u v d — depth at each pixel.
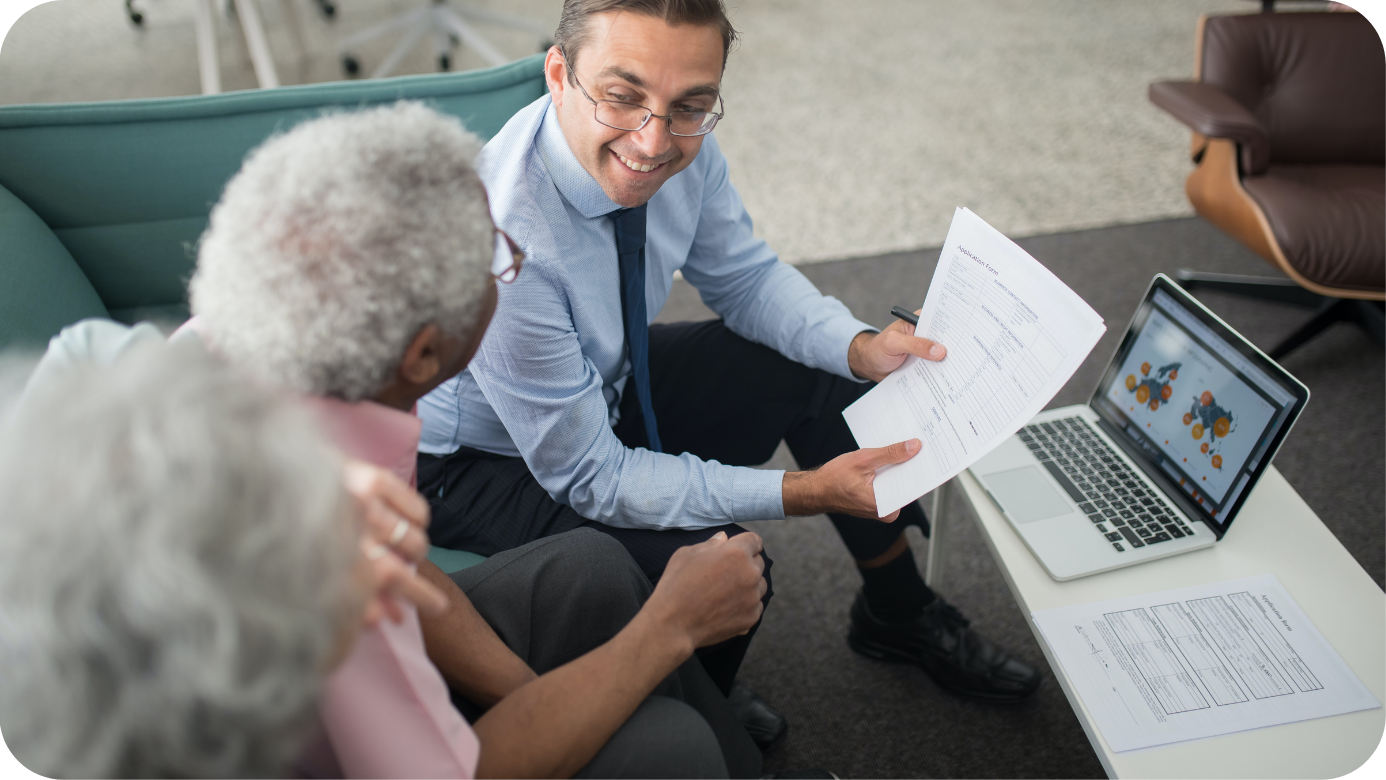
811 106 3.12
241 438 0.43
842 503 1.00
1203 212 2.05
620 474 1.03
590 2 0.86
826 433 1.27
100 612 0.40
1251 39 2.05
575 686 0.71
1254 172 1.89
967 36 3.63
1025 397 0.85
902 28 3.72
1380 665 0.89
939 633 1.35
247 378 0.48
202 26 2.70
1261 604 0.95
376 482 0.55
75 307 1.15
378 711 0.57
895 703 1.37
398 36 3.58
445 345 0.65
